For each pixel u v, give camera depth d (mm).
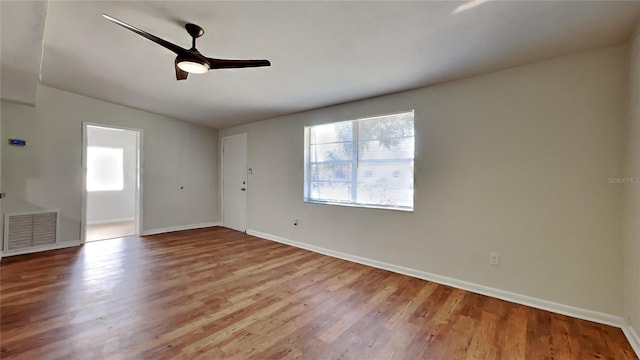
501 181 2568
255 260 3652
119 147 6441
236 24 2033
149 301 2422
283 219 4633
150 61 2902
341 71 2773
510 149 2520
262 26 2049
